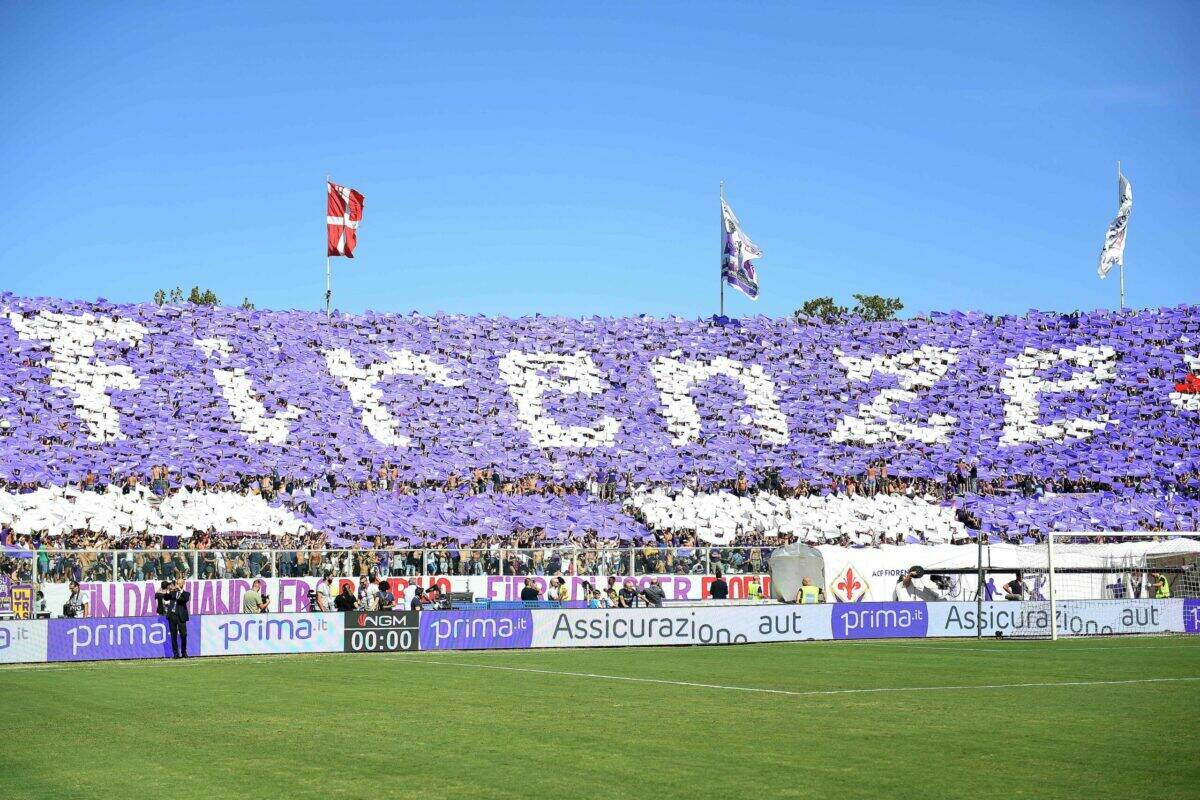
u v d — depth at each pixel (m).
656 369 78.56
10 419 61.56
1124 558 61.81
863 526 68.00
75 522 56.22
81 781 18.62
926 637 53.06
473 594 56.12
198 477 61.50
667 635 48.88
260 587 50.78
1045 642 49.53
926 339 84.06
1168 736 22.58
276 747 21.67
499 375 75.56
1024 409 78.38
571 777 18.67
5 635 39.97
